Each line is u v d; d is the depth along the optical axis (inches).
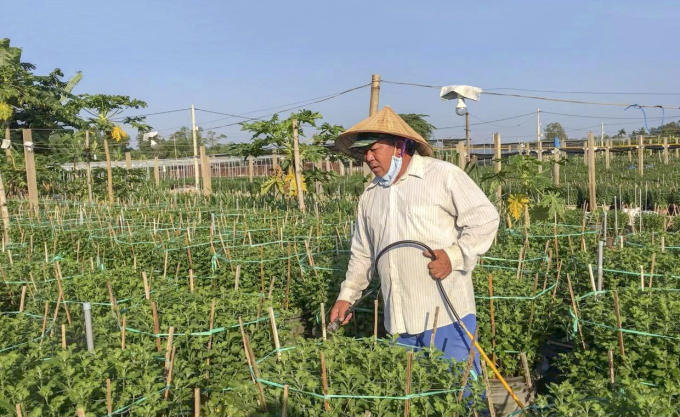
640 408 110.3
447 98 432.8
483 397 166.2
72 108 831.7
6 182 901.8
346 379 124.8
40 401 131.4
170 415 148.6
